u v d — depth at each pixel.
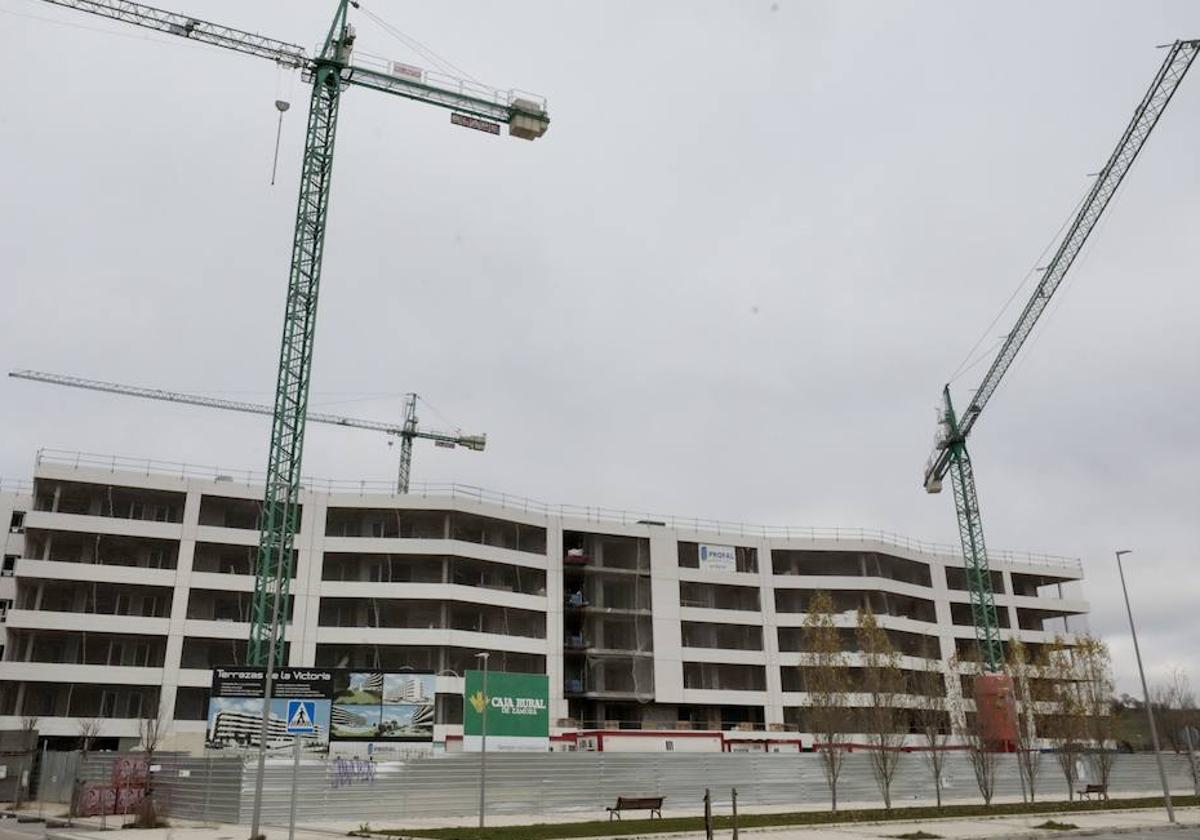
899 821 37.25
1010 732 65.12
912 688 69.75
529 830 31.50
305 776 37.47
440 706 70.19
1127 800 52.12
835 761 49.66
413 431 135.38
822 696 56.41
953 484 96.44
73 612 67.00
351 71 70.81
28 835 29.44
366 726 46.16
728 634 85.31
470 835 29.47
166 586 66.62
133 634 65.00
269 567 64.62
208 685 65.12
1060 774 62.53
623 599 83.81
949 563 94.62
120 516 70.94
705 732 72.44
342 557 73.00
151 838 28.41
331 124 70.06
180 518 71.94
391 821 37.53
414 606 72.62
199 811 37.03
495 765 42.84
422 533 76.62
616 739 68.56
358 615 71.88
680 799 47.47
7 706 63.28
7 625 62.50
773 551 88.31
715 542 86.19
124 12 65.06
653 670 80.00
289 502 64.06
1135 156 71.44
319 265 67.56
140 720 61.53
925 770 57.75
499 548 75.56
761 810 46.34
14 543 72.38
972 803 51.25
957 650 87.31
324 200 68.81
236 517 73.31
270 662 28.33
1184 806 46.94
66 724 61.09
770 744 75.19
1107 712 63.91
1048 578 99.75
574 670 80.88
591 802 44.91
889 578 91.00
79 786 37.81
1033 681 68.19
